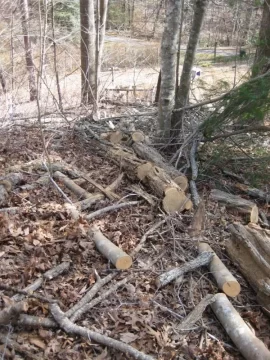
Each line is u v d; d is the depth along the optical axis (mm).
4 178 5586
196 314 3674
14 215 4820
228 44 12719
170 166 6145
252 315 3791
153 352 3293
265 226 5184
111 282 3959
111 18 17625
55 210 5031
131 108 9984
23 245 4250
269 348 3488
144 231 4832
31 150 6996
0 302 3451
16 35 10305
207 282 4145
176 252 4520
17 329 3316
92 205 5367
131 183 6027
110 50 14570
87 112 9336
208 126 6387
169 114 7066
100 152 7160
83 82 11445
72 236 4449
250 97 5598
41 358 3092
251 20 8477
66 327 3318
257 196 5977
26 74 11047
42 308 3490
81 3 10961
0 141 7207
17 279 3785
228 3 7984
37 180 5844
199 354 3336
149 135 7637
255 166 6629
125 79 13727
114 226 4836
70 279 3912
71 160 6801
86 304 3600
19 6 10766
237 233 4344
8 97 10156
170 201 5148
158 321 3607
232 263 4430
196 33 6723
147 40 15789
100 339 3252
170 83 6852
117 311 3641
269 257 4094
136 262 4281
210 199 5598
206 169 6523
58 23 12750
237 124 6594
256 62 6371
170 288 4016
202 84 7879
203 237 4742
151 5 17375
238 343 3406
